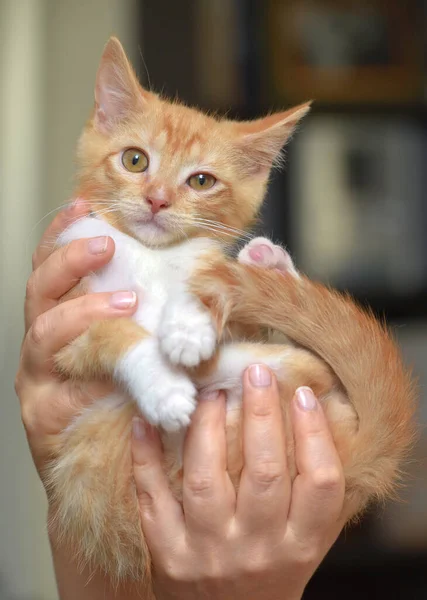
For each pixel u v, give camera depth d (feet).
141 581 1.57
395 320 3.10
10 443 3.05
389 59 3.11
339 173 3.10
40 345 1.61
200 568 1.49
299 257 3.07
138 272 1.66
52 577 3.03
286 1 3.05
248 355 1.57
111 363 1.52
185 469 1.50
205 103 3.03
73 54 3.05
